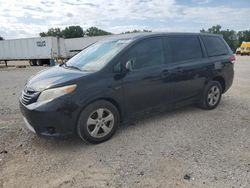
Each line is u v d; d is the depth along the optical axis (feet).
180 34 17.81
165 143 13.80
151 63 15.67
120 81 14.19
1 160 12.33
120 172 11.06
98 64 14.43
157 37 16.38
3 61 128.06
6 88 34.73
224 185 10.01
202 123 16.81
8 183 10.47
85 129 13.28
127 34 17.15
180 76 16.93
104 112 13.97
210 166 11.38
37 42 107.65
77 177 10.80
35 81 13.83
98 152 12.96
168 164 11.60
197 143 13.75
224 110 19.81
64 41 110.73
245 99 23.81
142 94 15.20
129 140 14.26
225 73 20.21
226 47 21.06
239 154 12.48
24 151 13.23
